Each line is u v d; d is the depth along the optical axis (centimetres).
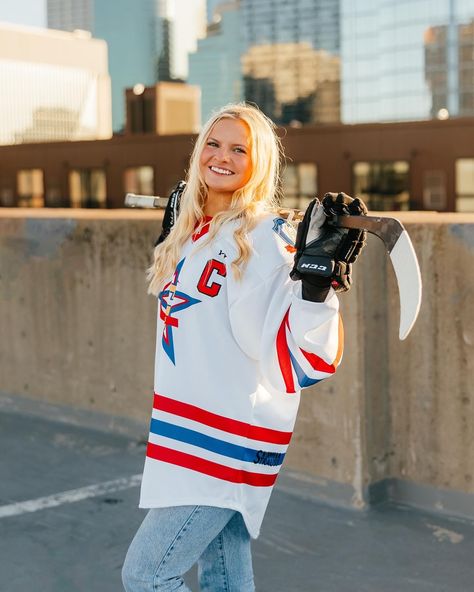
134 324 529
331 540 373
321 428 421
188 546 216
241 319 212
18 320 600
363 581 333
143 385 529
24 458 502
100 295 546
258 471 218
